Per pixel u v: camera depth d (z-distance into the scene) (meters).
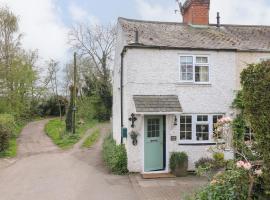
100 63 52.00
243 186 8.13
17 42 36.19
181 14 21.72
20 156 21.84
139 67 16.45
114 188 13.24
